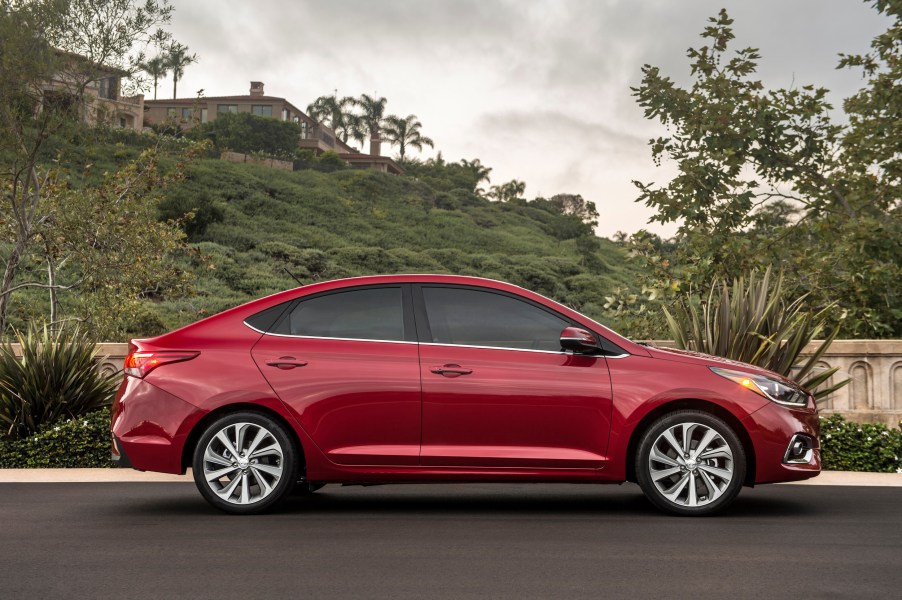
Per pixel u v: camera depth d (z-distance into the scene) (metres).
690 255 13.95
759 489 8.22
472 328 6.87
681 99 13.95
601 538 5.94
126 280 14.98
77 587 4.72
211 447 6.76
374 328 6.90
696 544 5.75
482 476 6.71
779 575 4.96
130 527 6.35
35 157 14.20
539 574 4.98
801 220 14.13
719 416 6.82
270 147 101.00
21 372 10.22
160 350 6.92
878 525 6.41
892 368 11.30
